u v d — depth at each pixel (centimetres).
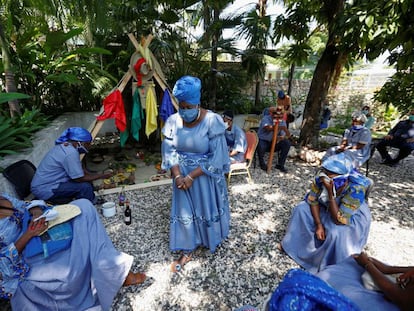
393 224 292
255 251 243
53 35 423
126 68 561
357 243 209
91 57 557
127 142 559
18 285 146
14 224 154
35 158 301
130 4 480
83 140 276
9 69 346
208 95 671
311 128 550
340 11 430
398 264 229
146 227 277
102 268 167
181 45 555
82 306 168
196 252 239
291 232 233
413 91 456
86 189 289
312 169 462
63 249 162
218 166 207
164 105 377
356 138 421
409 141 468
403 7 295
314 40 1175
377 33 320
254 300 189
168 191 360
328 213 214
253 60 566
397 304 121
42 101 541
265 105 820
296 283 79
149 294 192
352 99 900
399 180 427
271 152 430
